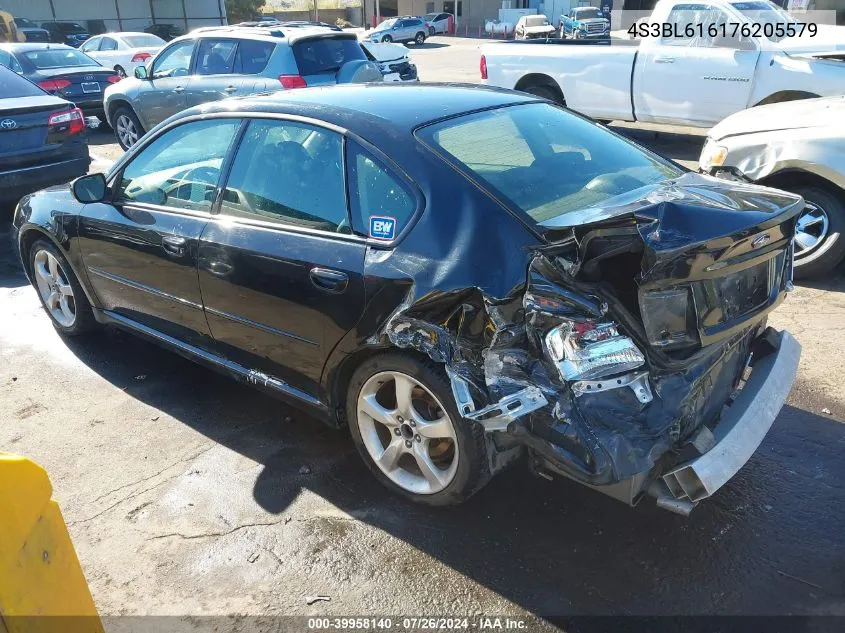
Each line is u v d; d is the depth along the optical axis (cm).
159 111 998
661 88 934
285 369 330
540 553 274
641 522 288
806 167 493
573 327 231
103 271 414
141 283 389
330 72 869
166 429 369
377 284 274
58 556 167
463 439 266
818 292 515
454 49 3547
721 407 277
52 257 455
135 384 419
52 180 729
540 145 318
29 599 156
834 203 500
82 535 291
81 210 416
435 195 271
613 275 236
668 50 916
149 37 1941
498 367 246
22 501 154
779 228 259
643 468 230
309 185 309
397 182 282
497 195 266
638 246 231
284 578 267
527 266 244
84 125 759
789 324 464
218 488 319
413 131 294
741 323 259
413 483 300
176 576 269
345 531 290
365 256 281
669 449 241
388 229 280
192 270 350
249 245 320
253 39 874
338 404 319
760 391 275
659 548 274
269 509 304
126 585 265
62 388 416
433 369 269
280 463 337
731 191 281
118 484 324
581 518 292
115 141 1234
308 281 297
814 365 409
